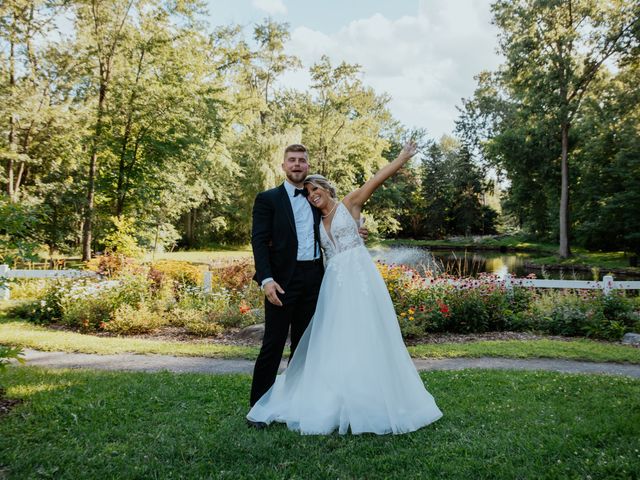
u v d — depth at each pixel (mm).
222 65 24984
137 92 17250
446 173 53594
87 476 2502
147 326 8211
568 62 23953
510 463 2600
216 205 34531
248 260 12000
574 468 2537
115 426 3221
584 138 29219
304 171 3504
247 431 3150
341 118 33938
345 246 3443
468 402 3779
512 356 6328
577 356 6242
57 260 17109
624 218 26344
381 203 41250
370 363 3180
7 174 17422
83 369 5172
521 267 25203
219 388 4227
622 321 8391
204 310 9070
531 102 25469
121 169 18297
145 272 10148
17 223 4055
